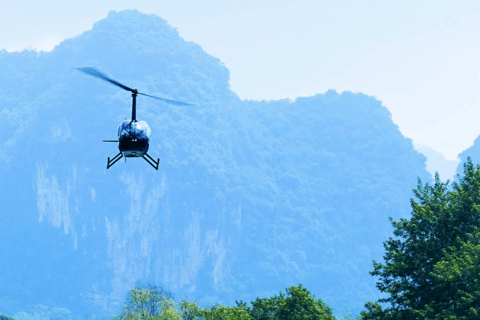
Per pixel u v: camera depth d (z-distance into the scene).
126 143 95.38
